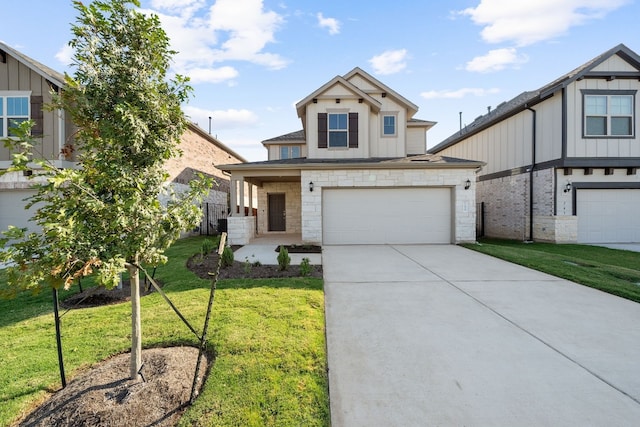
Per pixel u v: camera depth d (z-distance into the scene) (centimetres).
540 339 372
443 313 454
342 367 314
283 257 710
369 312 459
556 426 236
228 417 238
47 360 321
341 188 1139
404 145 1360
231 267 747
